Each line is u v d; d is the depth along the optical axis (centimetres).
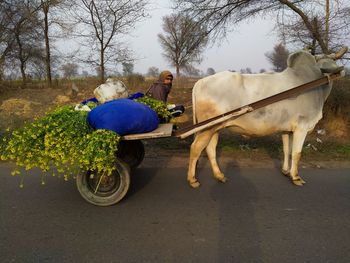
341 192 474
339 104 884
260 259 315
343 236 356
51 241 349
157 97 574
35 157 388
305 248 333
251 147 707
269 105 469
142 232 365
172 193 470
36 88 1842
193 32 1003
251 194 466
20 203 441
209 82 468
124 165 418
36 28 2002
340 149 691
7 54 2023
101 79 1588
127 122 395
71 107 439
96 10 1480
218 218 395
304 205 431
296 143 495
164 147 711
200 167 587
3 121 897
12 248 336
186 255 322
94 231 368
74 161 382
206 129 474
